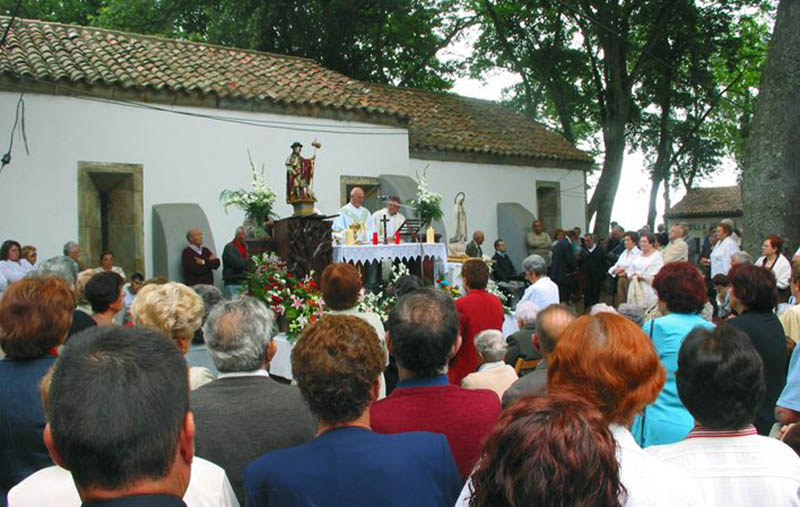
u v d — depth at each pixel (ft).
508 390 10.23
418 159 53.01
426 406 8.33
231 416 7.98
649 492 5.51
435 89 82.58
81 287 14.80
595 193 71.31
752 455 6.82
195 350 13.83
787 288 25.30
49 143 36.96
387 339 9.40
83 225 37.83
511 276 49.08
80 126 37.86
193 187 41.39
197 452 7.77
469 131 58.29
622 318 6.93
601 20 67.82
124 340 4.30
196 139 41.55
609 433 4.18
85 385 4.05
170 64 42.98
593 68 72.84
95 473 4.00
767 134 39.29
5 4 67.92
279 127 44.47
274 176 44.14
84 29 43.83
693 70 72.79
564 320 10.28
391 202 32.19
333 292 14.82
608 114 71.87
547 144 63.00
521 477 3.93
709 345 7.09
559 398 4.39
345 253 26.27
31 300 8.48
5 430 7.99
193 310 10.32
